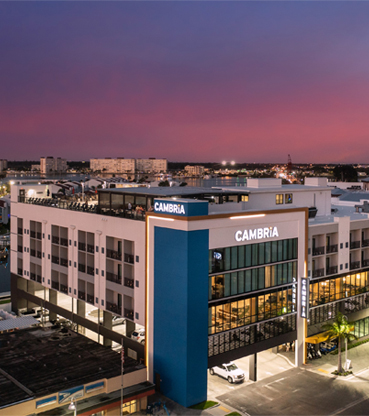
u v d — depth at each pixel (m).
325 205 71.00
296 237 53.25
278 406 43.34
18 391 38.25
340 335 50.97
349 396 45.47
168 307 45.06
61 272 63.72
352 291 61.53
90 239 58.50
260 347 49.78
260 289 49.81
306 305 52.78
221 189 62.56
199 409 42.81
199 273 43.91
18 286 74.31
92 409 38.47
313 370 52.28
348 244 60.44
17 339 51.28
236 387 47.69
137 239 50.00
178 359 43.94
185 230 42.78
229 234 46.53
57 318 70.50
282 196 64.56
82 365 44.09
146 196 53.31
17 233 73.81
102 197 57.50
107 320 56.94
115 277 53.88
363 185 191.62
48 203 68.50
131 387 42.34
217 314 46.12
